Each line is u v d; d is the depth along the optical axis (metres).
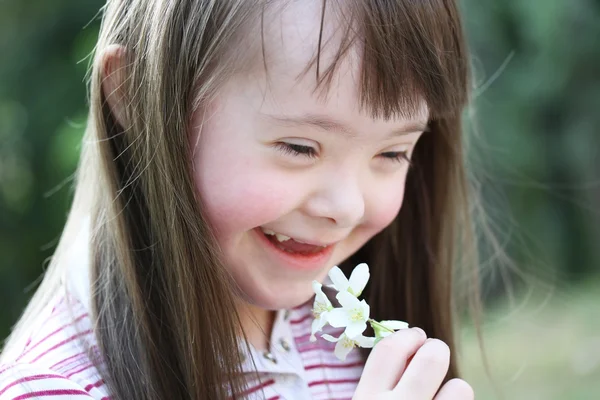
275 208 0.76
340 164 0.76
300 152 0.76
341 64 0.74
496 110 2.89
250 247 0.78
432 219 0.88
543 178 3.19
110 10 0.81
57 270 0.83
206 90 0.76
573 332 2.17
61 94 2.57
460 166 0.88
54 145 2.51
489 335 2.02
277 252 0.78
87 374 0.77
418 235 0.89
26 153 2.60
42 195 2.63
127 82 0.79
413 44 0.76
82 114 2.49
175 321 0.78
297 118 0.75
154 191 0.78
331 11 0.74
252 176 0.76
